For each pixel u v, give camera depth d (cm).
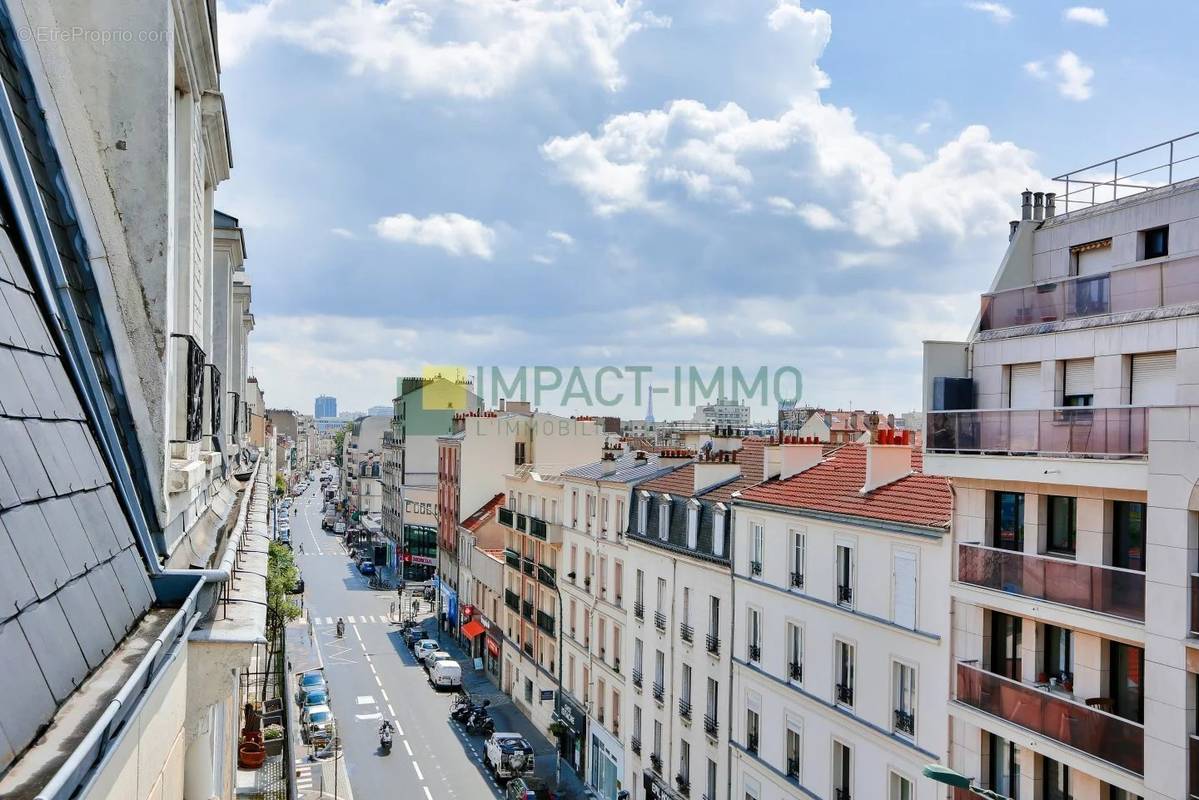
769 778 2366
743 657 2538
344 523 13100
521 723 4459
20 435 329
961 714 1703
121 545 427
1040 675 1611
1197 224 1552
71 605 325
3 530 282
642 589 3216
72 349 458
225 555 670
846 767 2117
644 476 3519
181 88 736
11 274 389
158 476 529
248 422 2392
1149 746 1336
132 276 540
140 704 331
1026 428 1584
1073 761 1455
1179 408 1315
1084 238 1802
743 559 2556
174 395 641
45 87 510
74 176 526
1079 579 1491
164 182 554
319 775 3534
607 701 3522
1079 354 1591
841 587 2138
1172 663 1310
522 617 4734
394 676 5225
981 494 1725
